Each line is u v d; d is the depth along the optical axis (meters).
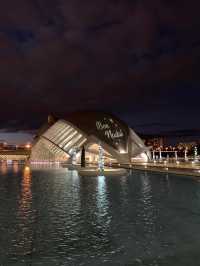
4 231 13.02
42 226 13.74
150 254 10.23
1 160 162.00
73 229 13.25
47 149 83.81
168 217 15.26
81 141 78.75
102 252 10.48
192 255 10.09
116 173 43.38
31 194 24.30
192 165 56.78
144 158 84.88
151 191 25.16
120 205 18.77
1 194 24.33
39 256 10.22
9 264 9.60
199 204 18.97
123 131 78.19
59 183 33.03
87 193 24.53
